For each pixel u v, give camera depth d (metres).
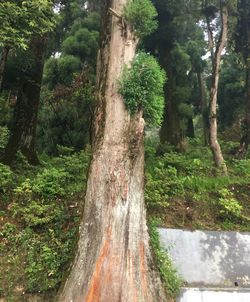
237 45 16.38
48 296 6.69
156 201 9.09
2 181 8.95
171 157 12.99
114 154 6.66
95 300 5.95
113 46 7.23
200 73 23.61
